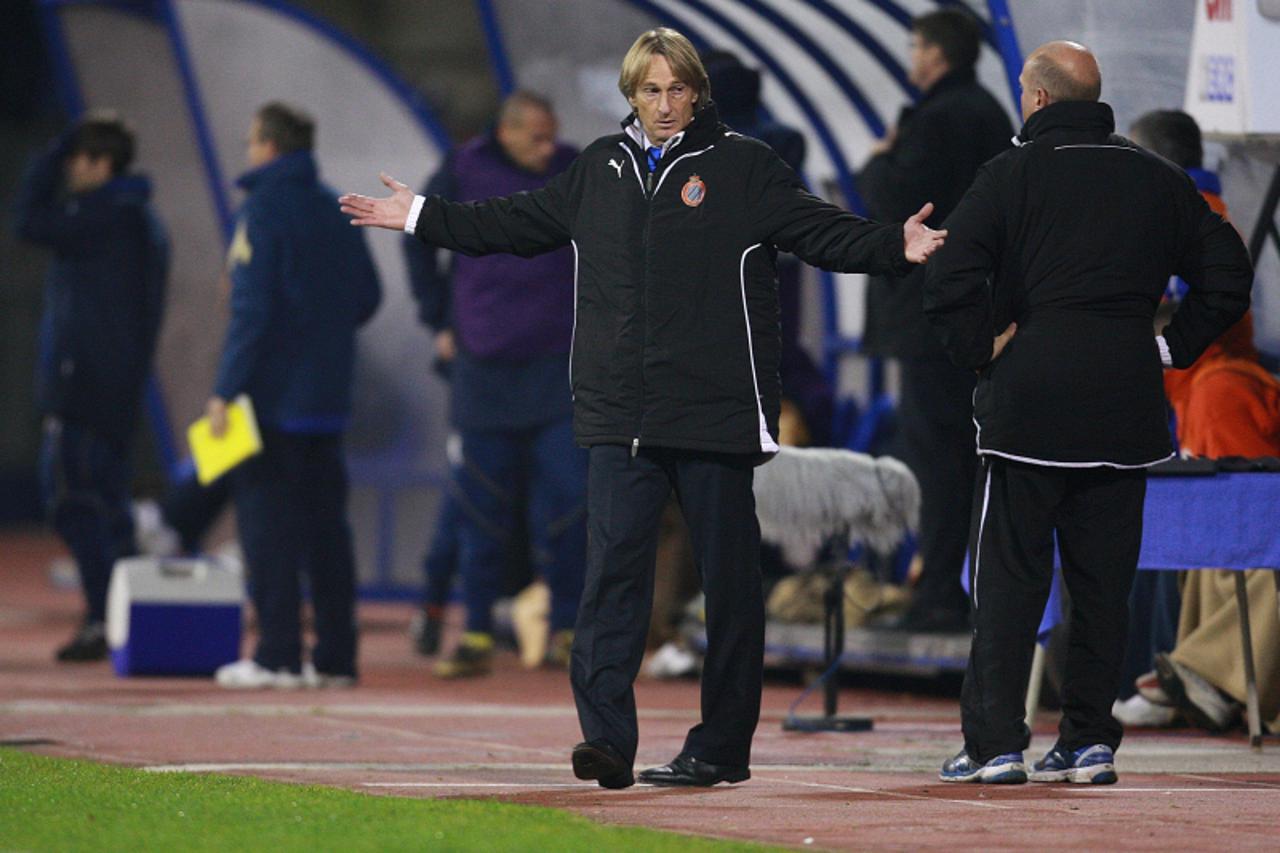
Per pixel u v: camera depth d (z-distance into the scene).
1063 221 18.73
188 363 44.91
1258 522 21.06
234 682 31.31
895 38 33.75
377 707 28.06
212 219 44.53
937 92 27.78
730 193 18.41
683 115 18.55
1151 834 16.31
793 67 37.00
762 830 16.44
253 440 30.11
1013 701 19.34
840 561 24.84
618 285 18.47
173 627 32.69
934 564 29.14
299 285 30.88
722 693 19.06
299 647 31.50
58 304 36.38
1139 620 26.53
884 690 31.75
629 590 18.69
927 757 21.86
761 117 37.16
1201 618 25.00
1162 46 25.47
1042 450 18.73
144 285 36.81
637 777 19.27
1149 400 18.84
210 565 33.47
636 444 18.42
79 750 22.36
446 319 35.62
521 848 14.72
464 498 34.31
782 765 21.08
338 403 31.36
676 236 18.38
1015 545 19.25
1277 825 16.91
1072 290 18.72
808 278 40.22
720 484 18.62
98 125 36.62
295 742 23.34
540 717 26.72
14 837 15.29
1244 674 24.00
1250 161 25.80
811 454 23.73
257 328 30.48
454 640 41.22
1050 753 19.70
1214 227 19.22
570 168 18.98
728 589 18.81
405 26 69.12
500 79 39.22
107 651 35.75
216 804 16.94
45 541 76.81
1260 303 26.50
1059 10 25.75
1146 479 20.73
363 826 15.76
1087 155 18.88
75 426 36.12
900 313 28.31
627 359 18.42
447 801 17.45
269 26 43.31
